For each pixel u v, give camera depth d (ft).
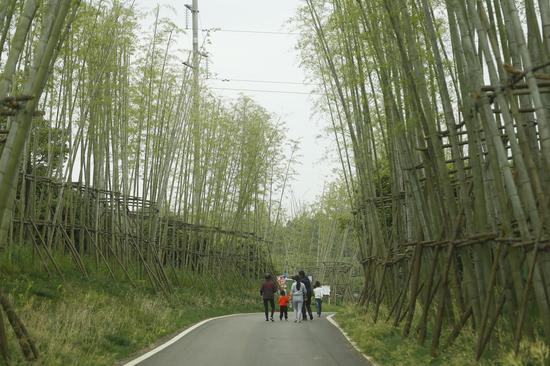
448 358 23.24
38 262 42.22
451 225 25.94
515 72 18.47
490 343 22.80
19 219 41.16
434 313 31.73
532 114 21.97
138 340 32.94
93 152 49.85
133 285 51.08
